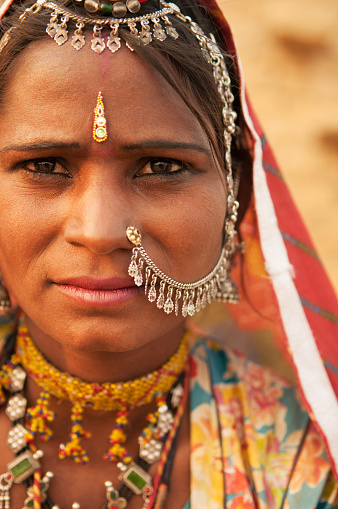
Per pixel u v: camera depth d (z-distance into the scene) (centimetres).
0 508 134
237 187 146
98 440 142
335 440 138
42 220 120
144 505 137
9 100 120
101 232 114
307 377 141
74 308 121
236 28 574
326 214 470
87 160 118
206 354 159
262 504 136
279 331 166
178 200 123
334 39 569
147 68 117
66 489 138
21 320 148
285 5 584
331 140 517
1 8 127
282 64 560
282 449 146
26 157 119
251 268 154
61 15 118
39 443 141
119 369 138
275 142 519
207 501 136
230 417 147
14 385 144
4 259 127
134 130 116
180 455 143
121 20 118
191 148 122
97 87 115
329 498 141
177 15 126
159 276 123
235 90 142
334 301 158
